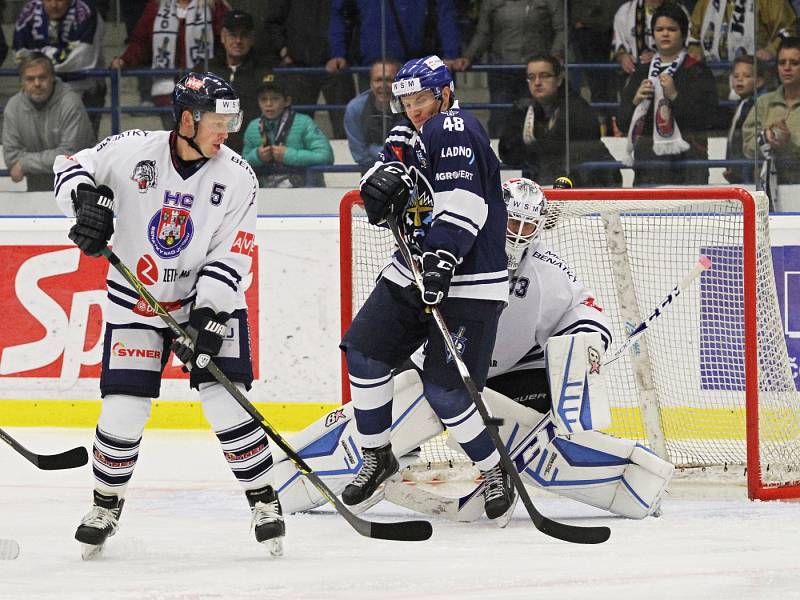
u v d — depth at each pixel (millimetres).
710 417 19797
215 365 11633
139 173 11711
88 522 11883
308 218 22641
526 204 14398
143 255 11812
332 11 25266
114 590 10422
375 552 12422
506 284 13344
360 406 13531
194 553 12367
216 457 19953
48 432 22672
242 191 11898
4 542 11906
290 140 25469
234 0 25422
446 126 12859
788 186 24547
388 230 18125
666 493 16094
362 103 25406
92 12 25891
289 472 14992
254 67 25484
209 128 11516
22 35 25875
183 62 25859
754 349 15984
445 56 25438
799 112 24359
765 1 24328
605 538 12078
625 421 20062
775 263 21766
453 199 12656
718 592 10289
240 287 12047
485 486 14094
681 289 15406
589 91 25141
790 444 16828
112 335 11820
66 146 26016
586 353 14258
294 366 22812
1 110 25984
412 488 14750
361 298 18156
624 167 25141
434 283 12445
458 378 13211
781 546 12555
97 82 26078
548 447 14656
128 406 11750
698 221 19578
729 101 24609
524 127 25406
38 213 26141
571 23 24984
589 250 19844
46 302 23281
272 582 10742
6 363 23438
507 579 10852
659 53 24672
